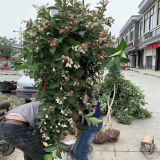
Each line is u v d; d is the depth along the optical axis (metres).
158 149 3.36
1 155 2.94
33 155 2.08
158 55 21.45
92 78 1.95
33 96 1.99
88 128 2.29
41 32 1.67
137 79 13.96
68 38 1.70
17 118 2.07
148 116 4.98
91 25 1.69
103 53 1.77
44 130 1.85
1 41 30.61
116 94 4.84
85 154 2.32
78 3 1.82
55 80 1.70
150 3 20.92
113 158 3.11
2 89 8.38
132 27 31.52
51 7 1.70
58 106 1.69
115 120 4.81
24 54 1.79
